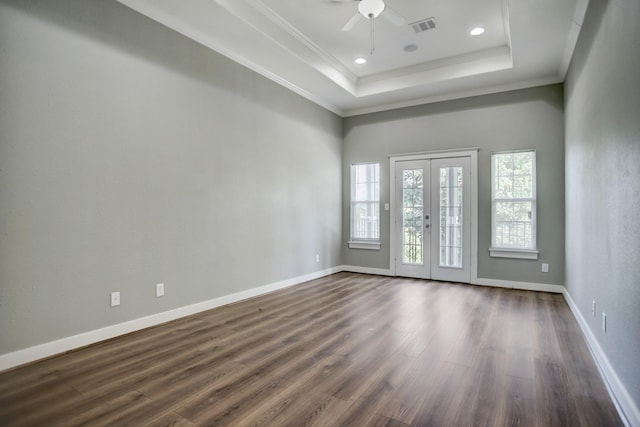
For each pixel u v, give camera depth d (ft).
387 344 9.46
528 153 16.55
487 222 17.24
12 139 7.77
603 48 8.05
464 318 11.77
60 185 8.57
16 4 7.82
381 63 16.58
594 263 9.09
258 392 6.89
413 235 19.30
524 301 14.06
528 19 11.13
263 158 15.24
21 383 7.14
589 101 9.73
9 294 7.74
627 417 5.93
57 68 8.51
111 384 7.15
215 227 12.91
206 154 12.54
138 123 10.33
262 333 10.29
